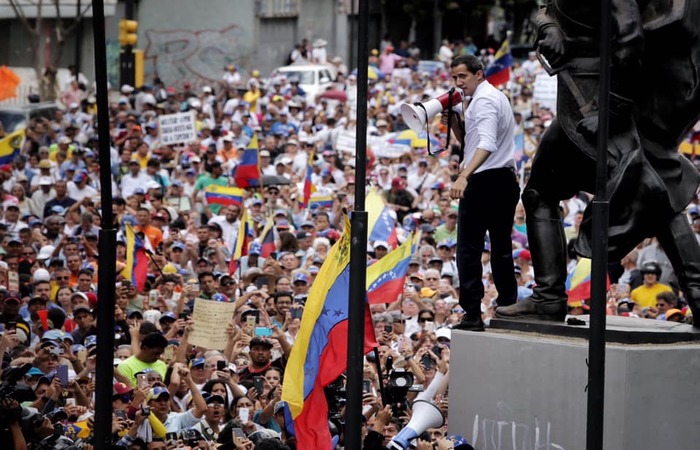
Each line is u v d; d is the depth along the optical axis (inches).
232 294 1697.8
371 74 4099.4
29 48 4719.5
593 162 1018.7
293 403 1095.6
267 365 1344.7
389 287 1456.7
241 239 1964.8
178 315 1628.9
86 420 1224.2
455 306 1681.8
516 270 1862.7
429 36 5944.9
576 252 1016.2
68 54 4726.9
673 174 1007.6
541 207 1048.2
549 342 970.1
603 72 903.1
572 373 950.4
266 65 5467.5
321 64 4736.7
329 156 2898.6
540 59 1023.0
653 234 1012.5
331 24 5506.9
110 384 932.0
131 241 1833.2
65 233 2174.0
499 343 1005.2
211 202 2309.3
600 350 887.7
